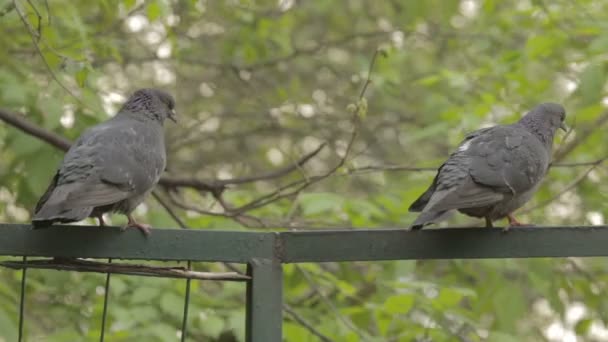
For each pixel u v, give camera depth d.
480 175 6.96
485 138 7.41
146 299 9.77
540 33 13.62
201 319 9.68
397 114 17.70
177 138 13.49
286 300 11.22
